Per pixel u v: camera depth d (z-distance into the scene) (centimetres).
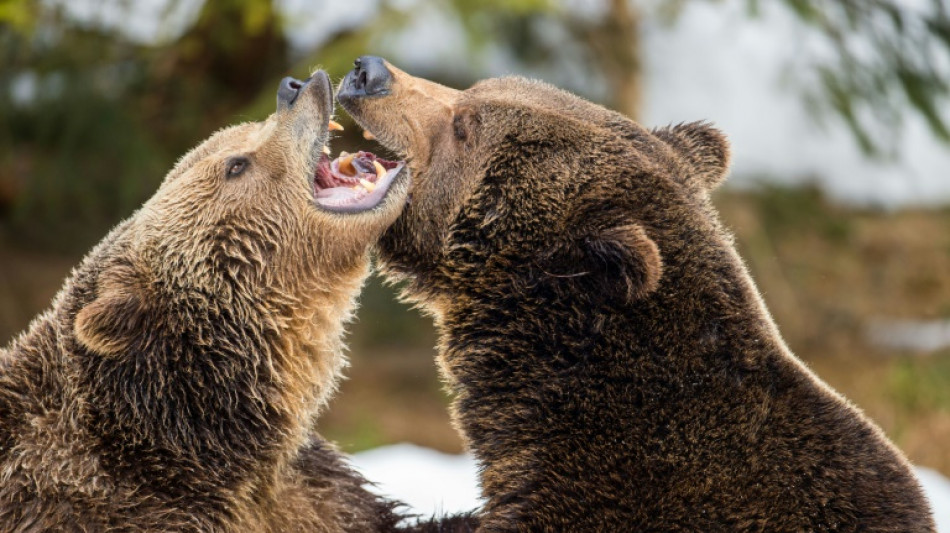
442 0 2033
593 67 2452
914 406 2267
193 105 2275
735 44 2722
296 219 952
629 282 835
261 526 938
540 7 2027
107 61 2228
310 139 960
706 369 870
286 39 2298
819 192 2800
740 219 2566
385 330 2528
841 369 2425
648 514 851
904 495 856
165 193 947
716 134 1041
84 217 2439
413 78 1005
